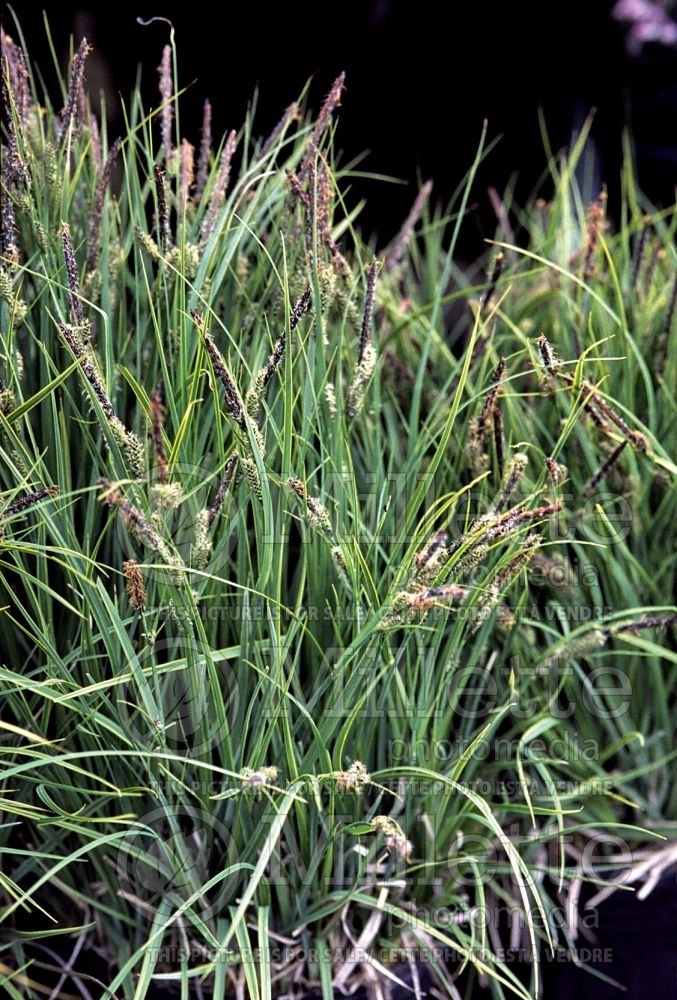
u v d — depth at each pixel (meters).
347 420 0.76
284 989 0.78
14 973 0.74
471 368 0.81
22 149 0.75
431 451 0.81
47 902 0.79
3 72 0.75
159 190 0.74
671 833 0.84
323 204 0.76
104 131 0.79
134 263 0.78
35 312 0.76
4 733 0.77
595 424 0.79
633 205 0.86
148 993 0.77
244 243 0.79
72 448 0.77
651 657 0.82
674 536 0.83
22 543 0.71
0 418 0.71
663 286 0.85
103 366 0.76
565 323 0.83
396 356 0.83
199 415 0.75
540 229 0.88
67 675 0.73
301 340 0.74
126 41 1.12
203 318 0.75
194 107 1.11
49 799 0.74
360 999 0.78
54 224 0.76
